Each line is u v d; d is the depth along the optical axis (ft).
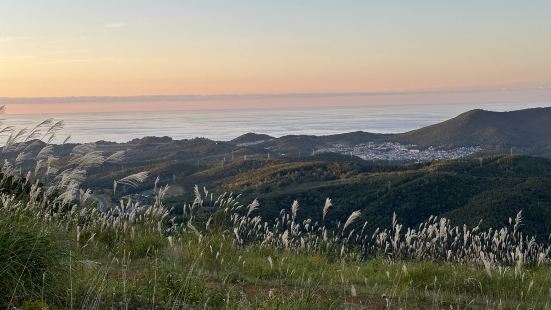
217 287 23.44
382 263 36.22
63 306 17.22
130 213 34.60
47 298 17.25
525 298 28.78
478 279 31.42
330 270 34.14
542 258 36.17
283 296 22.02
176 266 25.63
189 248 31.73
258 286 27.12
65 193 23.25
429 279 31.71
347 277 32.22
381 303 26.00
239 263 31.68
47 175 22.88
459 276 32.32
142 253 31.07
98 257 27.63
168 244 33.06
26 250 17.54
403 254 37.83
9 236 17.52
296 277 30.42
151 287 20.16
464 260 36.73
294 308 20.45
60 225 23.50
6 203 21.02
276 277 30.55
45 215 22.65
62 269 18.49
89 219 32.86
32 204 22.56
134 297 18.94
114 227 33.19
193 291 20.76
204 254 30.73
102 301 18.17
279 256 36.04
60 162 22.79
